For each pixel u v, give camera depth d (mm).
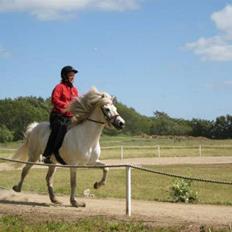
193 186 23250
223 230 10430
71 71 13898
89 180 25156
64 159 13555
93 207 13883
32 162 14320
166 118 114938
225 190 21922
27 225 10938
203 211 13914
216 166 37125
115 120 13086
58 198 16125
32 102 95500
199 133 101500
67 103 13711
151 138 84250
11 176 26703
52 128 13695
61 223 11031
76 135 13305
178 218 12000
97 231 10492
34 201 14805
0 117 88188
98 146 13641
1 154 43969
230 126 98750
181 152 51438
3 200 14758
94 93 13289
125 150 52094
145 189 21422
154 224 11125
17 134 83750
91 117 13312
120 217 11898
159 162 40719
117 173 30141
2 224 10938
